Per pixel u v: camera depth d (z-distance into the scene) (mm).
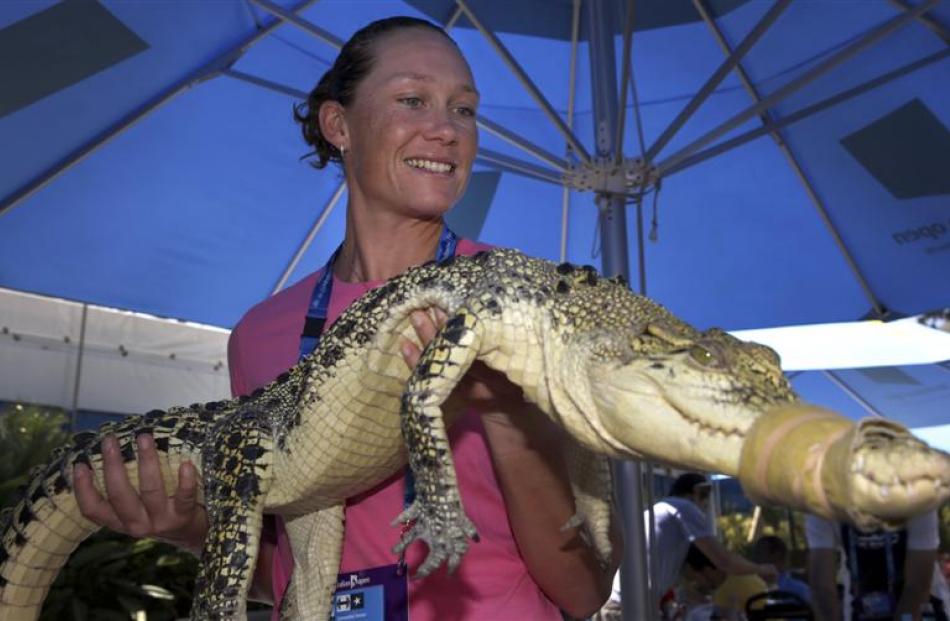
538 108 5824
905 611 5008
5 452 7641
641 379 1702
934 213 5328
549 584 2297
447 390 1883
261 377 2674
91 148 4785
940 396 7680
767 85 5422
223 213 5531
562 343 1906
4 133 4531
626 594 4734
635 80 5617
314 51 5156
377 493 2371
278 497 2369
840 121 5238
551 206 6301
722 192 5984
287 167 5473
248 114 5152
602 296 1931
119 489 2432
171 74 4711
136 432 2629
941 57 4441
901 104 4957
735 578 6801
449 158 2496
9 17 3939
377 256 2639
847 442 1261
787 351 7172
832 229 5793
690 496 7078
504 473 2150
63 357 10789
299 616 2320
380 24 2654
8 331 10383
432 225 2645
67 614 7070
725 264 6309
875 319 6125
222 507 2357
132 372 11406
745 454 1454
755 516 11617
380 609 2256
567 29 5266
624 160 4945
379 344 2162
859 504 1221
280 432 2373
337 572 2344
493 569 2260
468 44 5418
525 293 1963
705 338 1704
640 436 1696
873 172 5348
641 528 4766
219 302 5969
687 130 5930
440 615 2207
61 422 8961
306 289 2742
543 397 1958
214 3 4422
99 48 4293
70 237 5207
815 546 5473
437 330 2055
